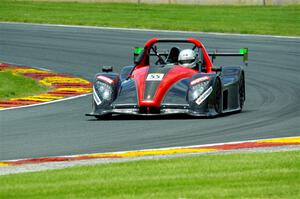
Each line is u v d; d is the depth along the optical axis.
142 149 31.62
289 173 24.83
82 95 52.38
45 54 75.75
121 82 41.16
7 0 131.50
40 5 125.38
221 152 30.42
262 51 75.75
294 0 123.12
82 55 75.00
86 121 40.03
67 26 98.62
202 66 42.56
